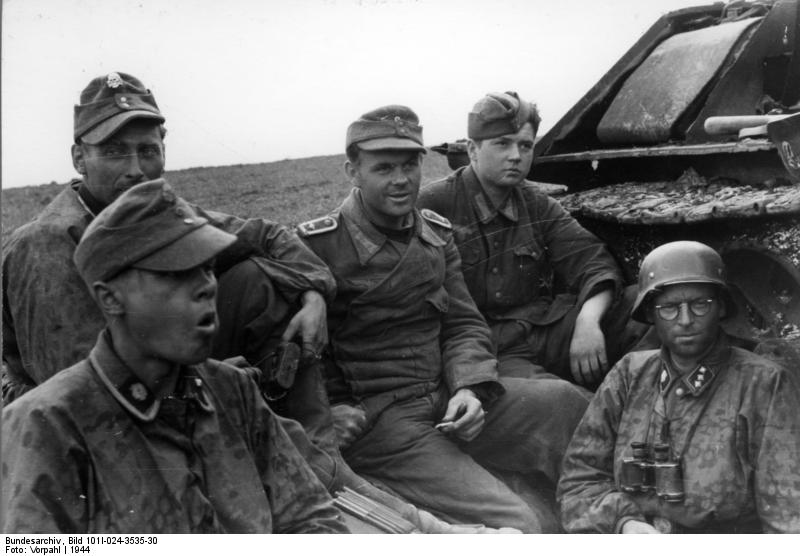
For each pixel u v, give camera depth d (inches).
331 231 154.2
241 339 144.3
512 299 170.9
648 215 159.3
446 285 160.2
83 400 102.8
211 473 108.6
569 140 194.4
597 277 166.4
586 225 181.2
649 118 179.8
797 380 141.9
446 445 148.3
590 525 134.8
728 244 155.8
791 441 129.5
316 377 142.9
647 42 193.0
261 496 110.3
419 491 145.9
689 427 133.6
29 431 99.8
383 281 151.4
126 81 141.7
